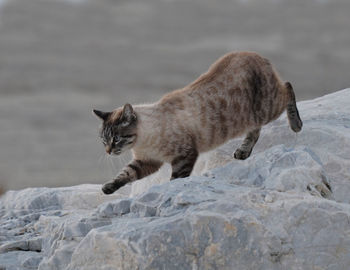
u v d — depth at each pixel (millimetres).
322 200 12047
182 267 11203
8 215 17547
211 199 12031
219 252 11281
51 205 17812
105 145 16156
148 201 12586
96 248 11445
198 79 16453
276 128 16766
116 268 11266
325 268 11570
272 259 11414
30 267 13258
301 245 11641
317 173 13141
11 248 14328
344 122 17188
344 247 11695
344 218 11828
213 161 16625
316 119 17656
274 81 16531
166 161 15867
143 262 11109
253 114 16297
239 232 11367
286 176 12836
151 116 15711
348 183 14109
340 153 15047
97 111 16438
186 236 11289
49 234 13852
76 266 11609
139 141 15664
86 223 12766
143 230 11336
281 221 11758
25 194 18516
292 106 16609
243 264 11305
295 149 13992
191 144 15602
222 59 16609
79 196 17688
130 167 15977
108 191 15773
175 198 12188
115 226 11836
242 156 16453
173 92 16391
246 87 16047
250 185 13148
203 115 15719
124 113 15656
